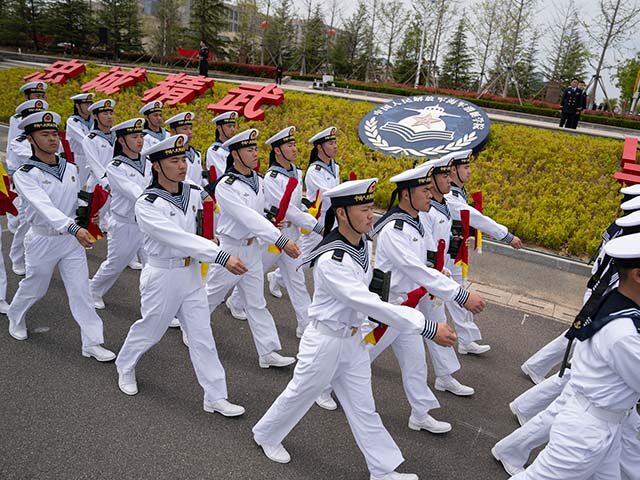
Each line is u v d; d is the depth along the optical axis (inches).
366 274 125.5
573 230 320.8
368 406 128.7
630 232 126.8
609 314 100.0
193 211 154.6
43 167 171.6
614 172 377.1
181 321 156.9
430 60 1362.0
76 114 327.3
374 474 130.0
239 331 212.8
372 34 1588.3
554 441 106.7
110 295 236.4
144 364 183.2
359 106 505.4
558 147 406.9
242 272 139.9
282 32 1637.6
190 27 1649.9
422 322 117.3
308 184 243.3
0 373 169.2
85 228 172.9
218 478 132.2
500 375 196.4
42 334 195.2
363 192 118.0
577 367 105.8
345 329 124.3
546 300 262.5
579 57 1418.6
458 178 201.5
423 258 147.1
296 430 154.9
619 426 104.0
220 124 263.3
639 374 94.4
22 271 246.7
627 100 1397.6
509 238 203.6
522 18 1205.7
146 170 215.9
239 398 167.9
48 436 142.2
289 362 187.8
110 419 151.4
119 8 1509.6
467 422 166.6
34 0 1465.3
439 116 450.3
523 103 908.6
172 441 144.3
